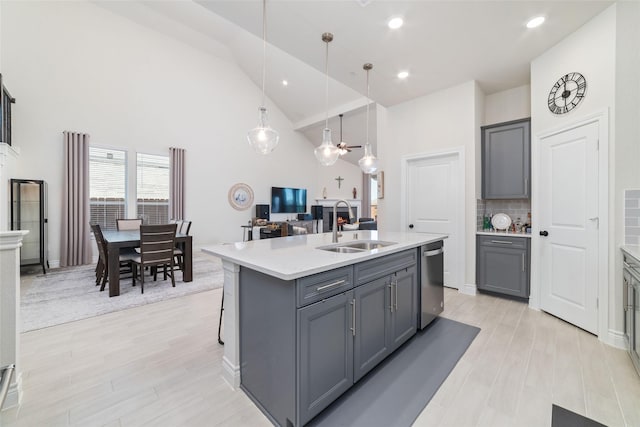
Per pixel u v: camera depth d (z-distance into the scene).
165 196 6.28
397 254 2.09
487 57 2.96
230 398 1.61
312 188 9.34
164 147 6.25
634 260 1.79
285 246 2.12
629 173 2.10
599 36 2.26
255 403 1.57
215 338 2.34
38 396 1.59
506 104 3.72
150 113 6.05
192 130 6.70
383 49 2.84
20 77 4.62
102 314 2.85
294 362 1.30
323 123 8.04
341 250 2.29
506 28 2.48
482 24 2.44
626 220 2.11
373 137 8.24
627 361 1.92
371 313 1.80
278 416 1.40
